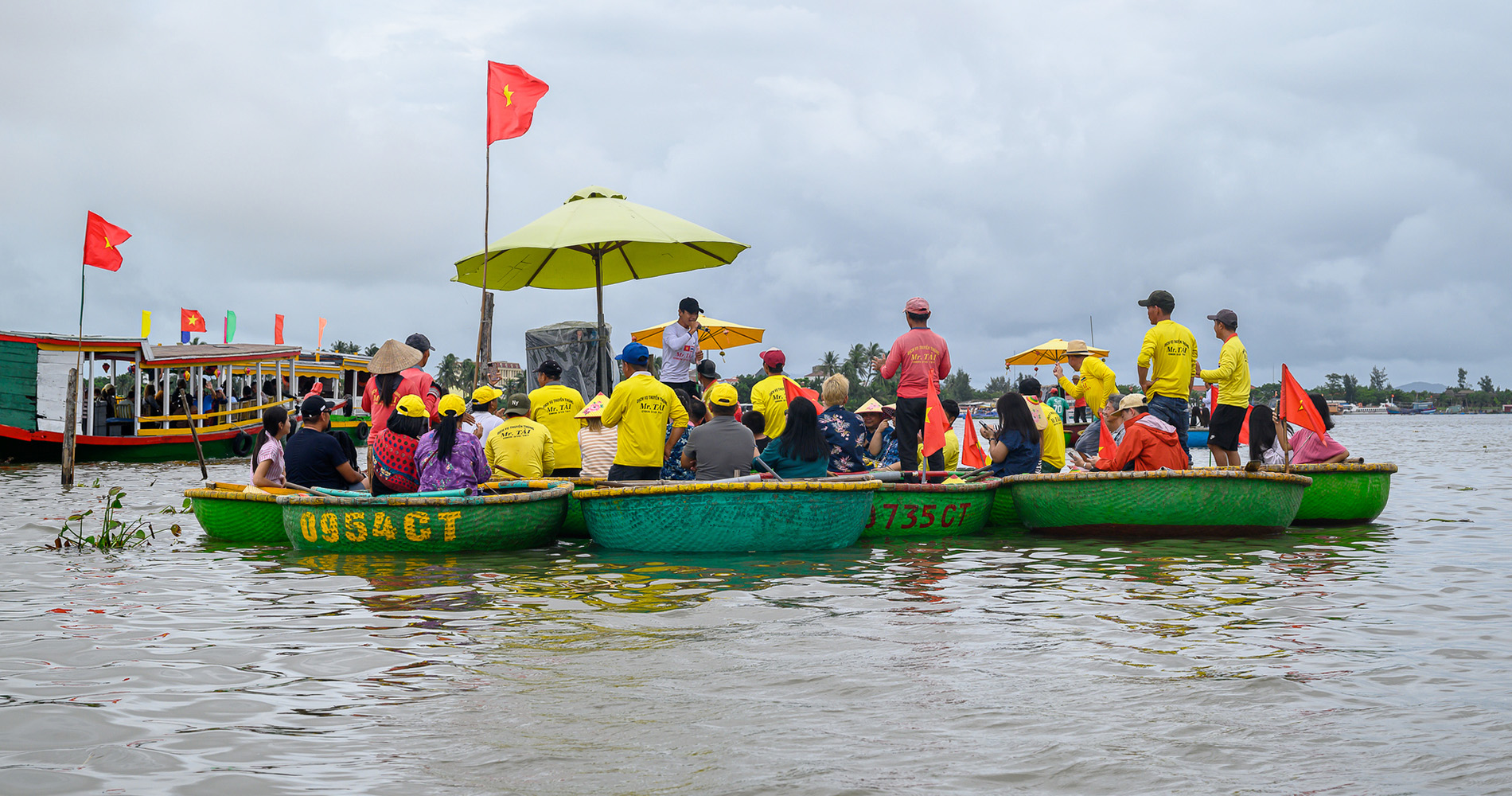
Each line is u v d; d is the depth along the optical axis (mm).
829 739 3645
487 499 8328
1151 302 10586
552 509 8742
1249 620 5629
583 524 9531
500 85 11797
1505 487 15656
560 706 4055
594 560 8000
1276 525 9203
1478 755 3457
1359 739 3619
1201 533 9086
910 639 5184
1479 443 42469
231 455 27125
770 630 5410
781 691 4254
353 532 8352
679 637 5250
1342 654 4852
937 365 10391
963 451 10281
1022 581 6953
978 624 5543
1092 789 3174
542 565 7754
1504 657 4781
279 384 29922
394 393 10523
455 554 8336
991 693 4207
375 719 3908
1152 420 9641
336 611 5973
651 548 8391
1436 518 10922
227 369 29391
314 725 3838
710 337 17328
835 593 6500
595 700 4137
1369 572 7316
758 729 3762
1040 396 11547
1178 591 6531
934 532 9477
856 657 4820
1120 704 4039
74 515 8992
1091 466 11562
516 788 3211
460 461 8711
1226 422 10297
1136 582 6910
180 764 3428
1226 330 10320
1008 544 8969
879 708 4008
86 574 7391
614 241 11180
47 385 23750
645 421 9312
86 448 23391
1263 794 3133
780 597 6363
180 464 23797
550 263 13422
